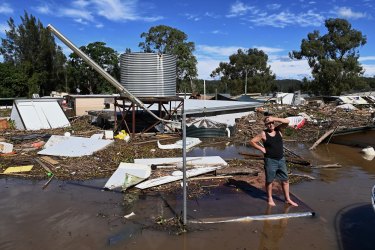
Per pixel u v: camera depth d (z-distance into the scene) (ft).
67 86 218.79
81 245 19.44
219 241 19.74
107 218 23.00
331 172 35.68
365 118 79.05
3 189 29.48
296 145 52.37
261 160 39.40
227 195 26.84
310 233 20.81
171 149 45.65
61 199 26.81
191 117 64.08
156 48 186.09
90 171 34.35
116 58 213.66
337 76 182.80
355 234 20.80
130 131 58.54
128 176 28.96
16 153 41.88
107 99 92.07
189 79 187.21
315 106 106.22
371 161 41.42
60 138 45.75
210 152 45.44
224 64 253.44
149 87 51.70
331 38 191.52
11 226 21.97
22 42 211.00
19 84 180.45
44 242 19.85
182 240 19.85
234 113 71.92
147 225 21.81
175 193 27.61
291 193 27.35
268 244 19.45
